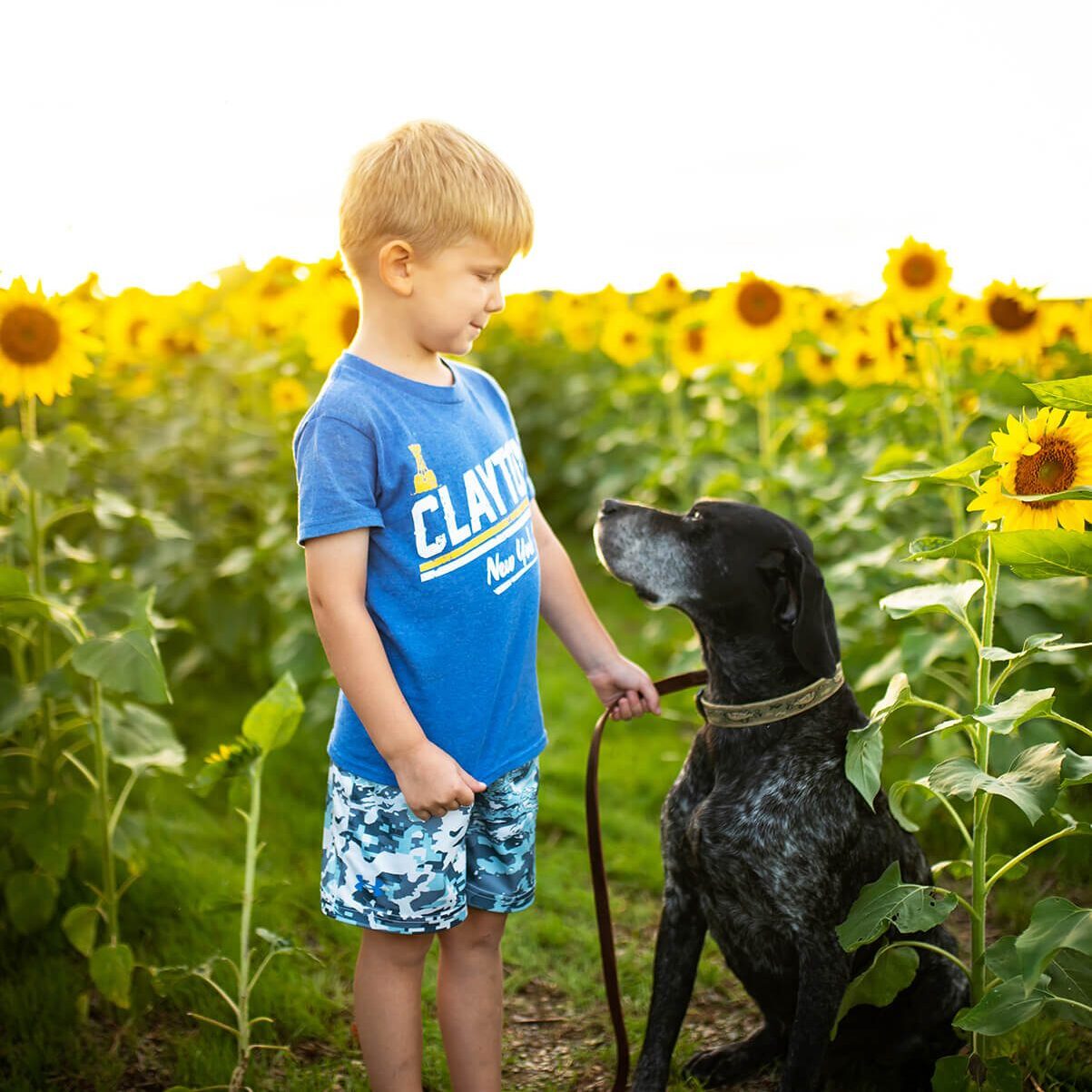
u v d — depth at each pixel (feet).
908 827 7.30
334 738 7.05
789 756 7.83
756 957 8.00
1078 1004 6.27
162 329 18.44
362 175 6.61
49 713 10.16
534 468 27.99
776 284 15.99
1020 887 11.17
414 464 6.56
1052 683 12.71
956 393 14.34
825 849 7.63
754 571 8.02
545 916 10.80
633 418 23.58
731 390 18.69
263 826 12.46
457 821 6.81
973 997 7.31
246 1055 7.93
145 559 16.69
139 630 8.35
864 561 13.33
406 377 6.74
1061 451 6.55
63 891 10.37
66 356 9.59
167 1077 8.41
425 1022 9.05
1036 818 5.97
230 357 19.02
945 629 13.98
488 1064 7.36
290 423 17.01
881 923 6.75
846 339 15.55
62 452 9.56
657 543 8.33
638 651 18.45
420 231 6.44
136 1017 8.85
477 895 7.30
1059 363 14.76
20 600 8.49
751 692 8.20
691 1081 8.32
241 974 8.13
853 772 6.93
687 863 8.13
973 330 12.53
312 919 10.59
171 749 9.87
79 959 9.66
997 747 7.43
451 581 6.70
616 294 28.07
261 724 8.14
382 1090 7.00
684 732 15.49
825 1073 8.52
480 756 6.95
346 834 6.84
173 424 17.60
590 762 8.00
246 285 18.97
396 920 6.75
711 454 20.53
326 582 6.40
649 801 13.32
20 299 9.36
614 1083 8.30
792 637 7.96
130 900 10.46
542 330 29.09
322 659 14.61
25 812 9.52
